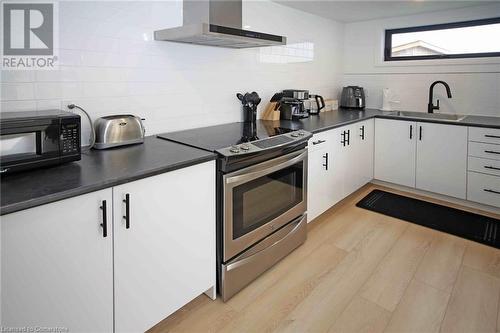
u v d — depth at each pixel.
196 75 2.47
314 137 2.61
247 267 2.01
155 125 2.26
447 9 3.45
